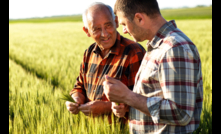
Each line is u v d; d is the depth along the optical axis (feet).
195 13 187.21
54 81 17.67
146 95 4.80
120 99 4.72
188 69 4.19
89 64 7.20
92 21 6.14
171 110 4.18
